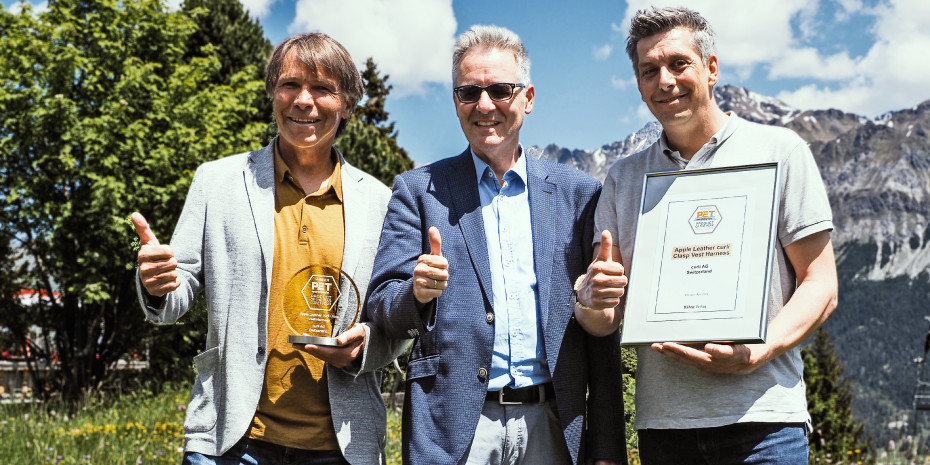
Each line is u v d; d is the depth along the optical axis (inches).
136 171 615.5
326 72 107.7
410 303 98.3
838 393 592.4
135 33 667.4
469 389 102.9
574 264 110.9
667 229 98.5
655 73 103.9
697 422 97.0
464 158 115.6
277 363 103.8
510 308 106.7
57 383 609.3
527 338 106.2
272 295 105.5
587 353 110.7
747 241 93.8
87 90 632.4
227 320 103.5
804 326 93.3
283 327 104.9
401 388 318.3
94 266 574.6
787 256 99.2
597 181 118.1
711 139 103.7
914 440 367.2
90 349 594.2
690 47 102.3
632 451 155.0
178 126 626.2
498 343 105.3
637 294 96.7
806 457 96.7
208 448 100.1
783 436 95.2
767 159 100.7
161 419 352.5
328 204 111.3
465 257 108.1
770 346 92.8
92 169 590.6
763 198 95.0
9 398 471.8
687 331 92.3
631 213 107.6
